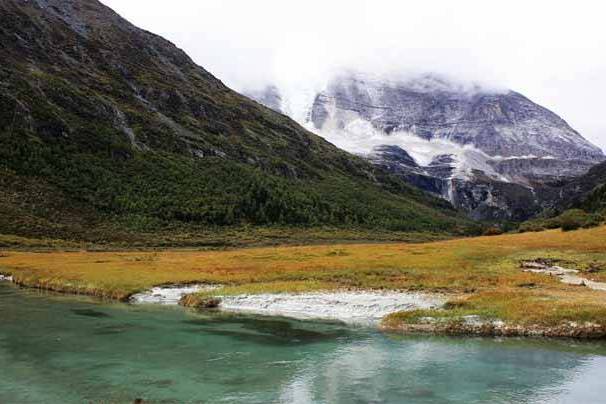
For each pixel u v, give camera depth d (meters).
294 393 28.39
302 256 98.25
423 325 44.41
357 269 75.00
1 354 35.75
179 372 32.06
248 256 101.69
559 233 110.81
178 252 130.00
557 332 41.66
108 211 172.00
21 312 52.38
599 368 33.00
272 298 58.06
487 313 45.44
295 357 35.97
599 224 112.69
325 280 67.50
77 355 35.81
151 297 62.78
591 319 42.62
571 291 55.09
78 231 151.38
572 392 28.58
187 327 46.16
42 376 30.84
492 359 35.25
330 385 29.77
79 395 27.55
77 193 171.62
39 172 171.25
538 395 28.17
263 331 44.75
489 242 105.56
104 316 50.97
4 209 145.38
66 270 79.62
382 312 51.25
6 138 176.00
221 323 48.12
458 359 35.22
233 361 34.84
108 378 30.59
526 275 67.69
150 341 40.50
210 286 67.75
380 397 27.92
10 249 120.75
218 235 178.50
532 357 35.66
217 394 28.11
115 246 144.88
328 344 39.81
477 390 28.97
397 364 34.16
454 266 77.94
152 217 178.00
